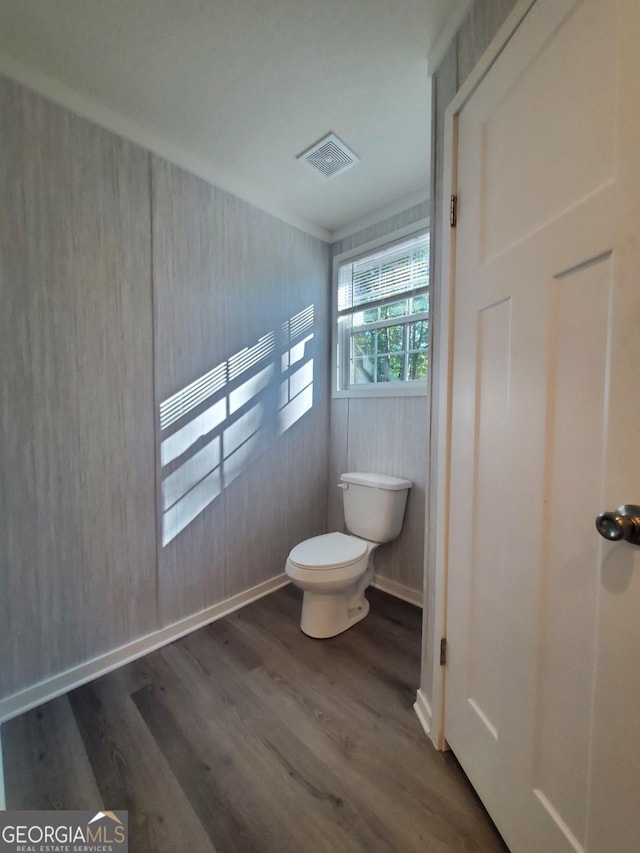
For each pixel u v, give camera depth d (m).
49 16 1.09
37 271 1.30
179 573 1.76
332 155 1.73
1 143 1.21
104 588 1.51
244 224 1.96
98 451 1.48
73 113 1.36
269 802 0.99
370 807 0.98
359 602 1.93
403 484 2.02
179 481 1.74
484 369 0.95
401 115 1.49
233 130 1.56
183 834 0.92
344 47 1.21
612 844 0.61
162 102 1.41
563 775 0.71
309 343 2.38
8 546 1.28
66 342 1.38
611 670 0.61
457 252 1.08
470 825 0.94
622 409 0.60
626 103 0.58
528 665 0.80
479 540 0.98
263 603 2.06
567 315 0.70
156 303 1.62
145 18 1.10
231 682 1.45
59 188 1.34
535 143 0.77
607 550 0.62
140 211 1.55
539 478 0.77
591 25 0.64
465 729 1.04
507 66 0.85
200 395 1.80
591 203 0.64
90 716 1.29
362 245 2.31
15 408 1.28
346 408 2.43
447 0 1.06
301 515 2.38
